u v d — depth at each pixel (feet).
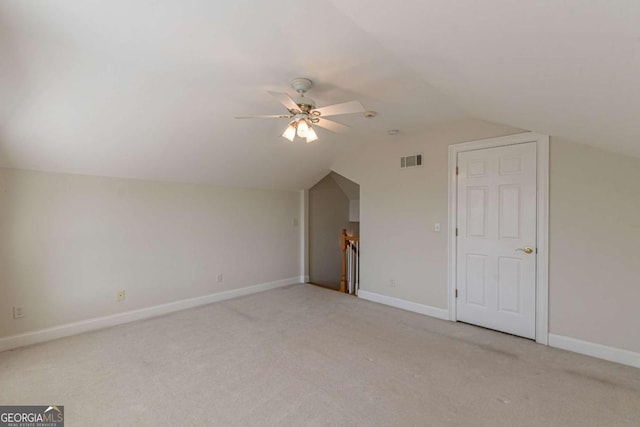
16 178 9.63
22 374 7.90
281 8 5.27
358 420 6.19
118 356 8.93
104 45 6.44
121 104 8.60
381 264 14.26
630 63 4.09
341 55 6.86
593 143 8.67
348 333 10.68
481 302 11.26
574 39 3.97
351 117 11.10
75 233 10.76
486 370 8.17
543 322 9.84
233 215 15.40
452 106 9.96
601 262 8.86
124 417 6.26
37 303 9.98
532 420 6.19
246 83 8.25
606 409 6.54
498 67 5.57
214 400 6.84
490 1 3.64
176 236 13.34
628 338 8.47
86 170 10.80
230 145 12.02
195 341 10.00
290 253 18.20
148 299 12.52
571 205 9.34
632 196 8.41
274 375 7.90
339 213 21.75
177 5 5.23
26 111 7.90
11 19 5.55
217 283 14.78
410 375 7.91
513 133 10.39
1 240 9.37
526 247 10.18
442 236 12.21
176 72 7.62
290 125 8.49
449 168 11.97
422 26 4.73
